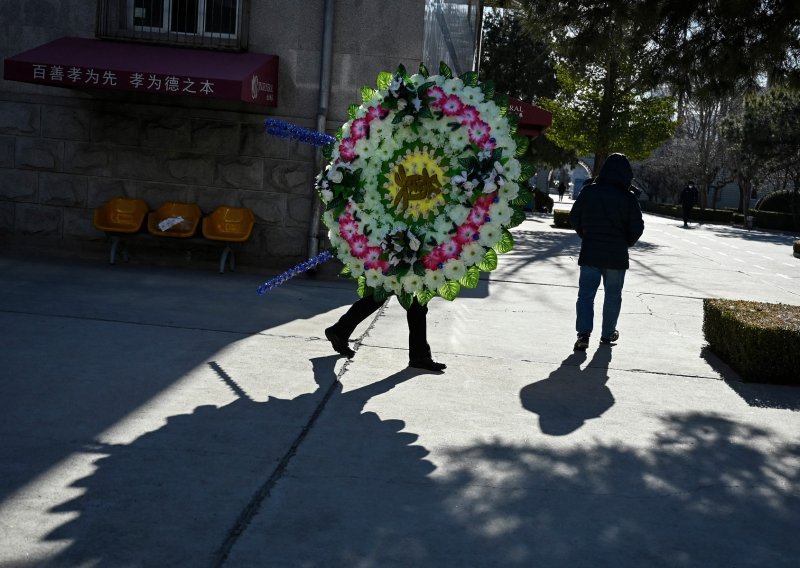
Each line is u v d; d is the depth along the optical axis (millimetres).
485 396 5863
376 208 5961
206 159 11461
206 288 9680
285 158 11406
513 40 37250
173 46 11242
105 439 4535
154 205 11570
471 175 5730
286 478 4145
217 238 10969
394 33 11172
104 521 3539
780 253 22344
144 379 5734
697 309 10305
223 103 11344
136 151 11492
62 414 4891
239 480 4082
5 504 3645
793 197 39625
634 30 11445
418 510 3852
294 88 11320
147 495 3838
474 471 4379
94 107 11430
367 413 5293
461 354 7141
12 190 11625
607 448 4863
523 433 5062
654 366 7090
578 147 28688
